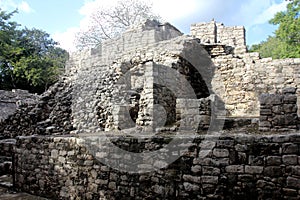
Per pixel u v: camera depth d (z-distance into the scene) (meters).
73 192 6.85
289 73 11.48
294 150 4.58
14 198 7.35
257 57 12.32
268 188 4.70
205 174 5.20
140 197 5.79
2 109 18.23
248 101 11.75
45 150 7.61
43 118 11.89
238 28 15.51
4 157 10.38
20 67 26.84
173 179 5.47
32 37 36.84
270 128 5.92
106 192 6.26
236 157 4.99
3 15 31.75
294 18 18.92
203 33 15.51
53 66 28.75
